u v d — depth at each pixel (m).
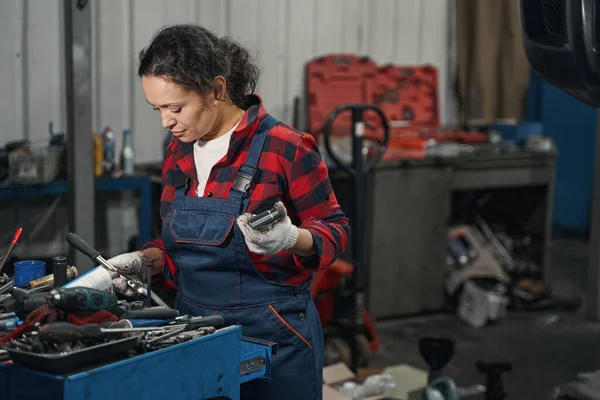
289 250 1.62
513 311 4.54
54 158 3.49
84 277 1.57
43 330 1.26
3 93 3.81
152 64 1.54
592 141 6.12
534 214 4.87
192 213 1.70
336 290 3.67
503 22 5.02
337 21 4.73
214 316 1.52
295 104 4.64
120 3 4.04
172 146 1.82
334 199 1.75
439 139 4.83
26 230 3.94
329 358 3.43
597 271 4.32
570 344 4.00
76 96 3.00
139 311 1.48
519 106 5.13
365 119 4.68
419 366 3.68
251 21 4.43
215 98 1.61
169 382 1.38
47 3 3.84
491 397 2.77
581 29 2.05
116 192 4.16
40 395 1.25
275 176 1.67
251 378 1.60
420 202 4.27
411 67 4.88
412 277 4.32
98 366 1.28
